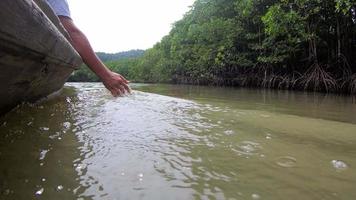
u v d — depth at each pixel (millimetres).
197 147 1892
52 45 2072
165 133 2260
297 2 12094
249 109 4184
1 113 2314
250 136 2244
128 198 1167
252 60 18219
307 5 12188
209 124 2689
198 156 1704
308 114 4164
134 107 3705
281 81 14242
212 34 20562
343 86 11016
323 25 13250
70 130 2227
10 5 1139
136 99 4816
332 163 1622
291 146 1975
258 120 2980
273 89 14383
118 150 1778
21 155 1605
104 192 1217
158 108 3709
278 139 2170
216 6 21734
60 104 3543
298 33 12859
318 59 13852
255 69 17562
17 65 1795
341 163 1614
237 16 18781
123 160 1601
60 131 2172
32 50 1769
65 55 2703
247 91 11453
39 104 3273
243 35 18609
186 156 1699
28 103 2988
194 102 4797
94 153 1708
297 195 1210
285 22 12422
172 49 31047
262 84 15695
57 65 2873
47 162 1531
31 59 1942
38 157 1595
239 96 8039
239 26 18656
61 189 1233
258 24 17328
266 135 2297
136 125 2521
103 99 4551
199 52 22516
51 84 3529
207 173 1439
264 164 1585
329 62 12891
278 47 14641
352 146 2010
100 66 2543
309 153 1813
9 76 1827
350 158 1724
